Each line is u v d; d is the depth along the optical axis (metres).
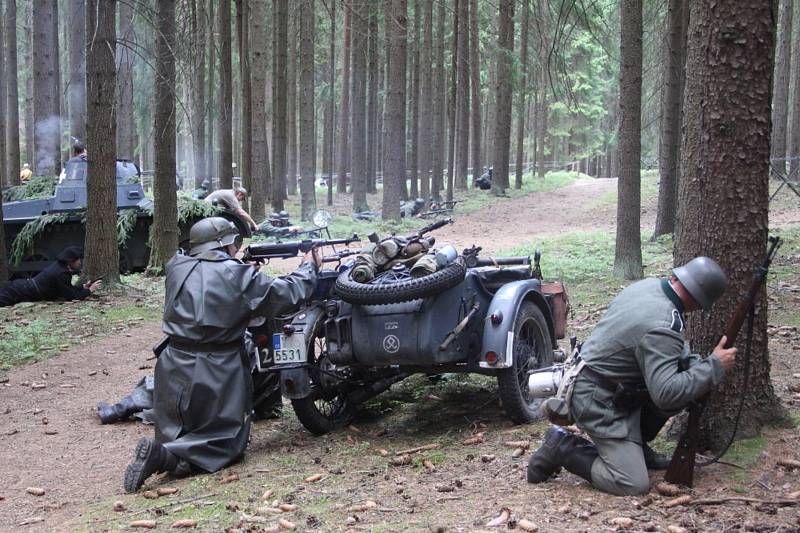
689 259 4.56
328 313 6.04
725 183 4.42
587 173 69.50
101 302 12.23
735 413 4.48
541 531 3.67
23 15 38.00
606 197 33.84
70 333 10.43
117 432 6.79
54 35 25.88
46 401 7.74
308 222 23.83
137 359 9.30
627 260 12.30
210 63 24.17
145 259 16.62
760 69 4.38
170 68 13.70
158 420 5.54
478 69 36.44
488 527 3.76
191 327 5.40
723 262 4.44
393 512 4.19
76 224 16.25
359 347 5.80
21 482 5.64
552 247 16.97
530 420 6.02
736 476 4.15
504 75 34.62
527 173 53.84
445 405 6.90
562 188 41.00
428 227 6.17
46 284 12.15
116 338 10.27
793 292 10.26
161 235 14.70
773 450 4.36
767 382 4.62
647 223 22.98
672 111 15.88
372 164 37.31
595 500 4.02
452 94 31.38
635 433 4.12
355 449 5.73
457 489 4.50
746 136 4.39
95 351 9.62
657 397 3.85
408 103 41.16
